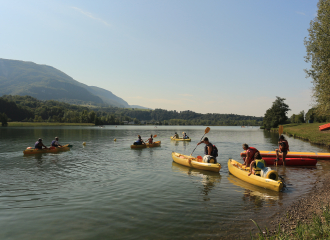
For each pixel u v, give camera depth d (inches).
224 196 319.6
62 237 203.6
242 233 209.6
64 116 6274.6
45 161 597.0
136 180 406.9
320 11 810.2
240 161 605.3
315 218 221.0
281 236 186.1
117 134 1951.3
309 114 3053.6
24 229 220.1
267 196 318.3
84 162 584.7
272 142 1239.5
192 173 464.8
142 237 202.2
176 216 249.0
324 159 609.6
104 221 236.5
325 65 791.1
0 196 317.4
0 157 658.2
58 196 317.4
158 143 992.2
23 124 4343.0
